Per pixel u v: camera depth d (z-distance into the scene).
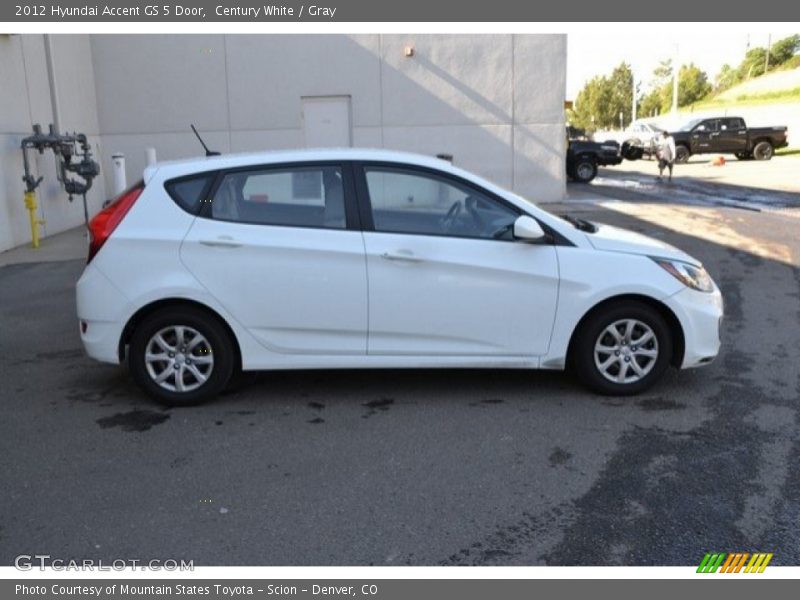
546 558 3.28
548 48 16.73
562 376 5.58
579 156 23.59
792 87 59.19
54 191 13.71
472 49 16.66
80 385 5.57
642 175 26.75
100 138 16.58
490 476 4.00
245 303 4.85
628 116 91.00
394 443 4.43
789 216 14.12
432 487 3.89
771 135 32.47
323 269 4.84
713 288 5.19
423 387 5.39
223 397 5.23
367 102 16.77
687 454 4.22
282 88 16.64
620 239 5.14
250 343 4.91
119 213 4.89
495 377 5.57
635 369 5.09
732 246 11.05
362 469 4.10
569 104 24.27
